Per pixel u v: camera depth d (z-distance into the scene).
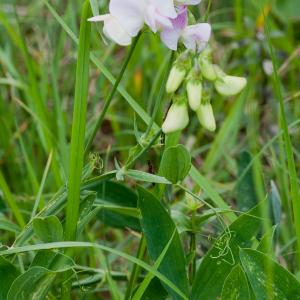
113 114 0.66
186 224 0.43
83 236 0.51
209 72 0.36
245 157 0.50
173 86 0.36
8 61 0.65
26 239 0.39
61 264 0.38
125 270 0.52
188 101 0.36
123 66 0.38
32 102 0.63
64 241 0.38
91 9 0.37
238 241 0.40
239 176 0.50
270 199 0.45
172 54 0.38
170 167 0.38
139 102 0.68
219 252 0.40
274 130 0.67
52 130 0.61
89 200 0.39
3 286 0.38
